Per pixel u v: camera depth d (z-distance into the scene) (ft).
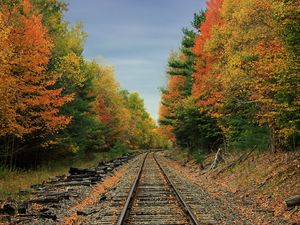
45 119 80.74
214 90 67.77
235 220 36.09
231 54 57.06
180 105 120.98
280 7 38.50
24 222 36.45
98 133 167.63
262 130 72.49
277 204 44.80
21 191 56.54
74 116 114.62
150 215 37.35
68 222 36.42
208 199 49.70
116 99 217.56
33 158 105.70
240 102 57.52
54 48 105.40
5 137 83.61
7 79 61.11
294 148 61.26
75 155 135.85
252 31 50.96
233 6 62.64
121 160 153.89
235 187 61.82
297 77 39.09
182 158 148.36
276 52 45.11
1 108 63.21
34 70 73.15
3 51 58.90
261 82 49.52
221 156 91.91
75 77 102.73
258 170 63.77
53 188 62.69
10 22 72.74
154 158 179.93
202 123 107.04
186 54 127.34
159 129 207.62
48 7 112.27
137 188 59.26
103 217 36.35
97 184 71.31
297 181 48.80
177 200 46.91
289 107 41.45
